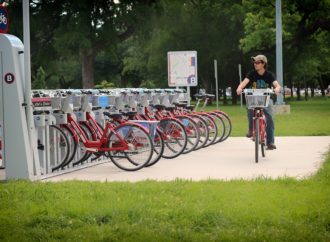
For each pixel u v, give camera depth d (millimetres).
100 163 16547
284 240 7816
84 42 53594
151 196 10648
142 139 14914
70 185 12008
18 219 9141
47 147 14523
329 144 20625
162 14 59688
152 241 7801
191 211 9281
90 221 8984
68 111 14836
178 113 19953
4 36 13242
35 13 56562
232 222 8742
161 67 82625
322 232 8156
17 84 13297
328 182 11867
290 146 20188
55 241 7941
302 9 63219
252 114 16844
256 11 61906
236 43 77188
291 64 73625
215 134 20453
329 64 86250
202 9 76750
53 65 63344
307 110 49219
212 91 89750
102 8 56156
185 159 17156
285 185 11688
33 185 12102
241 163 16094
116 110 17516
